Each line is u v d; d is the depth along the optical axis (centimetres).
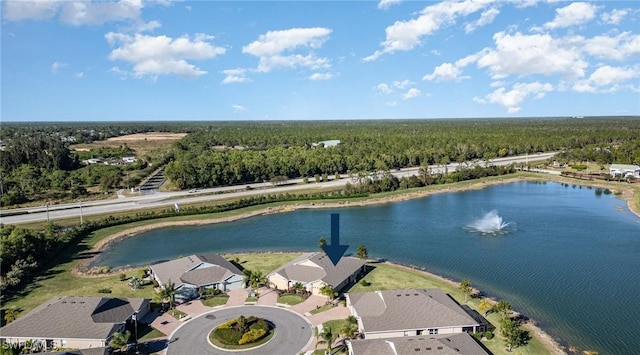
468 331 6178
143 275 8550
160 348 5906
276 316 6788
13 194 14525
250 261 9450
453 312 6284
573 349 5838
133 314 6581
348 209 14225
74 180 17350
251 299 7425
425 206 14550
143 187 17350
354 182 17212
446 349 5269
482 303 6775
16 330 6003
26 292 7888
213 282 7750
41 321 6147
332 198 15088
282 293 7631
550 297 7425
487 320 6581
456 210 13925
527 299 7356
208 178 17225
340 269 8144
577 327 6419
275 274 7950
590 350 5819
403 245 10425
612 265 8881
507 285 7944
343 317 6712
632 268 8706
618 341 6038
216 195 15600
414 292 6819
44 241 9638
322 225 12438
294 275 7844
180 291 7481
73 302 6544
